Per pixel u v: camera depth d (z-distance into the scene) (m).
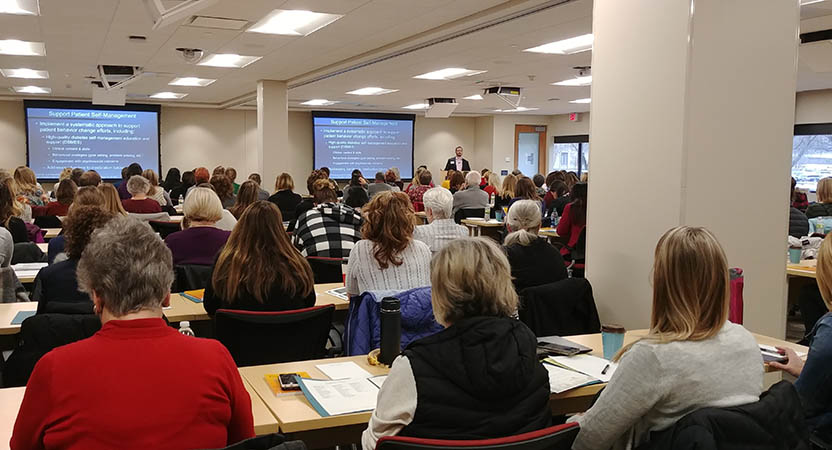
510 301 1.62
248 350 2.55
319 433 2.04
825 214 6.28
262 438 1.24
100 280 1.34
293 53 8.05
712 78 2.87
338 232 4.23
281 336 2.58
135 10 5.71
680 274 1.63
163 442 1.26
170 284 1.43
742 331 1.70
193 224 3.73
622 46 3.15
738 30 2.91
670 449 1.45
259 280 2.65
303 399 1.97
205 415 1.32
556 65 8.76
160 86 11.52
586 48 7.53
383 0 5.34
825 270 2.12
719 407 1.50
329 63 8.91
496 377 1.48
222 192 7.21
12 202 4.74
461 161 16.22
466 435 1.47
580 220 5.84
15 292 3.31
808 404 2.00
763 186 3.05
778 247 3.12
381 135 16.75
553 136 17.83
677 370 1.58
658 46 2.95
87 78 10.52
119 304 1.34
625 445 1.70
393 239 2.90
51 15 5.92
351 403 1.91
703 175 2.89
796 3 3.05
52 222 6.19
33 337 2.17
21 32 6.68
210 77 10.33
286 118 10.73
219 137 15.78
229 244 2.74
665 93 2.92
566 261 6.04
